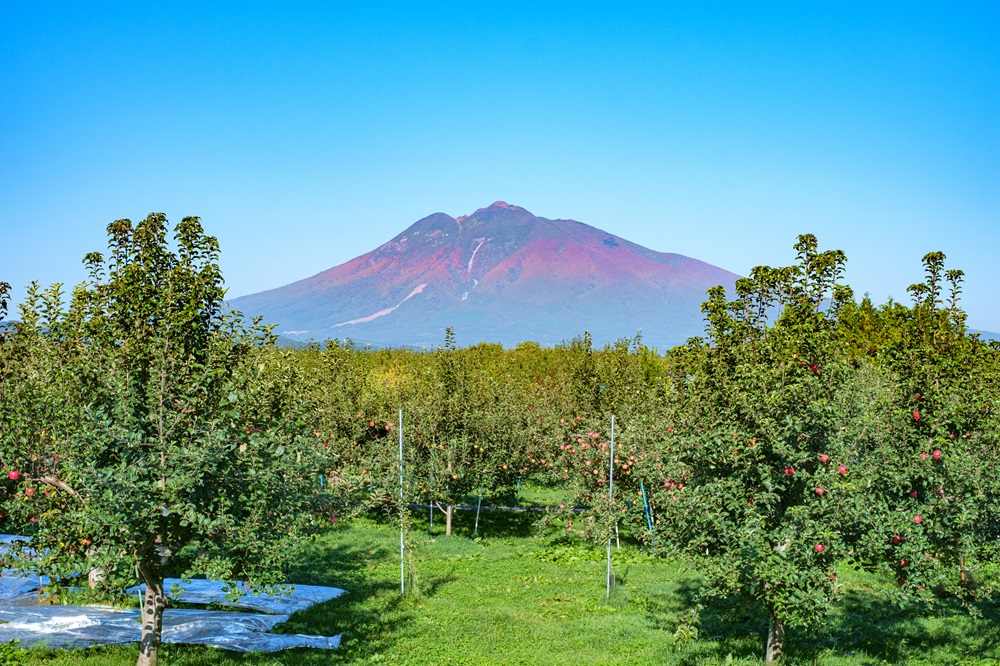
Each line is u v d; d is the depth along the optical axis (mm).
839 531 9281
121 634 10375
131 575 8125
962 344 11391
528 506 24797
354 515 18734
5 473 8445
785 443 9266
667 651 11195
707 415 11375
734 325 12836
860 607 13320
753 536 8930
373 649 11156
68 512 8352
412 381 24750
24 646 9781
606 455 17641
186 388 8422
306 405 9961
